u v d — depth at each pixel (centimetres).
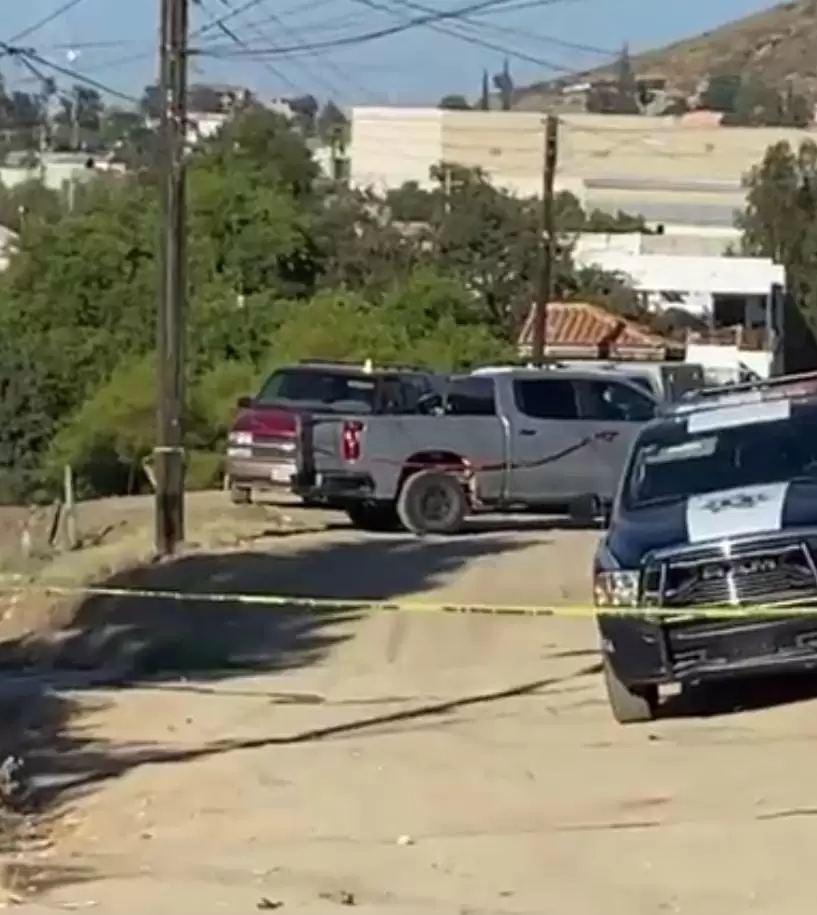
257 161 9281
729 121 15038
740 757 1692
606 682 1994
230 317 7162
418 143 14600
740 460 1978
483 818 1541
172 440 3534
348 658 2455
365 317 7131
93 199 8069
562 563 3134
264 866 1407
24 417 6800
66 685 2402
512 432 3750
